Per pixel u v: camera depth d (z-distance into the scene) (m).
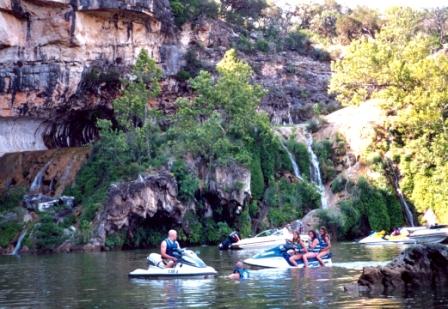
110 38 57.03
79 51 55.22
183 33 69.06
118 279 21.73
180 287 18.89
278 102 72.94
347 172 53.91
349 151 55.59
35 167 55.25
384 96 56.28
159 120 56.28
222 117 53.78
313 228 46.84
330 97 76.75
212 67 67.94
